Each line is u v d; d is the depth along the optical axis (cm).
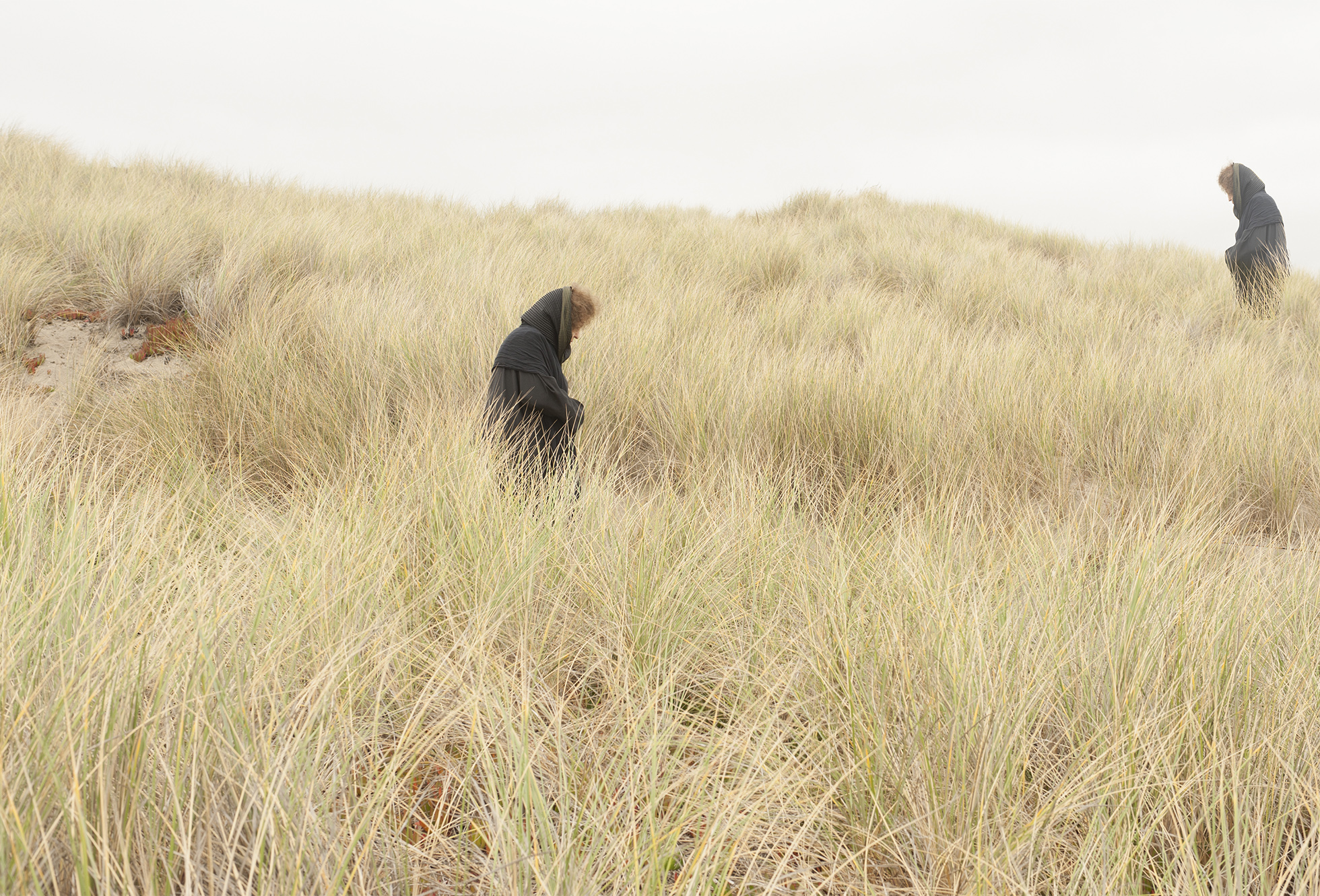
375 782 156
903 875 163
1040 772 185
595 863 146
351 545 243
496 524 276
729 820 153
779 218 1578
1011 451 416
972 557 279
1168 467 400
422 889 150
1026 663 197
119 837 121
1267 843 163
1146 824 167
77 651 165
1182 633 211
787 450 427
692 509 323
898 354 524
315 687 164
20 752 131
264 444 402
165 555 225
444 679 188
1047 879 154
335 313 555
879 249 1030
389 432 397
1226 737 183
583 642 240
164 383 488
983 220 1488
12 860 114
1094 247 1334
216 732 147
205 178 1191
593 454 405
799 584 259
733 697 220
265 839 137
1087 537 318
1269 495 396
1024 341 604
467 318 549
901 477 383
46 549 225
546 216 1280
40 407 439
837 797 177
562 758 166
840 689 204
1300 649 208
